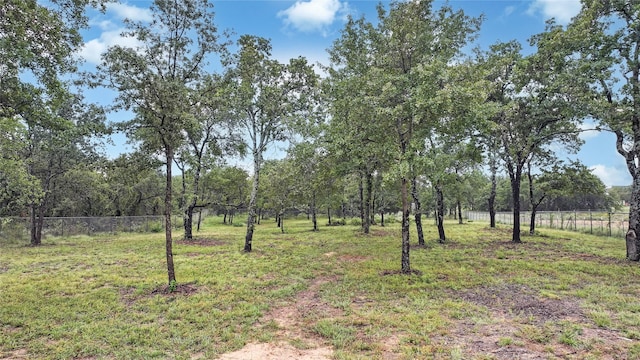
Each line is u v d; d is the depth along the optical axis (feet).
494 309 23.41
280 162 73.46
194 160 34.01
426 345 17.71
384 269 36.70
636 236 40.60
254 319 22.25
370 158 39.63
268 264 41.04
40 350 17.89
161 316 23.06
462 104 30.42
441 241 59.11
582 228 82.94
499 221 129.29
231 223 140.77
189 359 16.71
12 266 41.04
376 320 21.53
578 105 43.19
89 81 27.12
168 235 29.43
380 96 31.37
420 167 31.30
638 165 40.81
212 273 36.04
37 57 22.94
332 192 89.61
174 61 34.42
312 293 28.63
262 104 50.98
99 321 22.06
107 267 39.99
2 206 77.00
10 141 38.93
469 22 44.88
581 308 23.27
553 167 66.28
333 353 17.12
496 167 61.31
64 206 89.45
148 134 31.91
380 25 38.29
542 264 38.01
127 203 117.91
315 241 65.98
